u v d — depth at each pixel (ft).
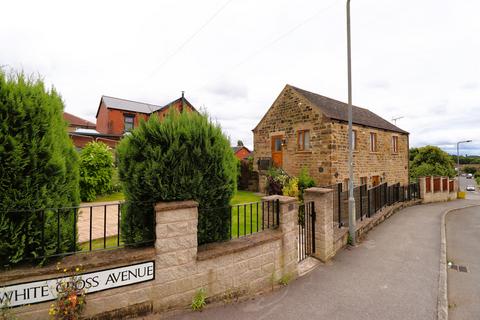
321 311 10.50
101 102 81.41
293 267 13.78
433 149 129.39
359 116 50.34
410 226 28.32
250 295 11.41
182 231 9.46
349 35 21.67
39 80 8.18
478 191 158.61
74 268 7.64
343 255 17.99
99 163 35.63
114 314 8.26
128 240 9.77
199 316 9.40
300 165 42.32
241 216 26.32
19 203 7.12
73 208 8.23
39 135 7.79
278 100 46.93
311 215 17.10
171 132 10.09
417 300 11.69
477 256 19.65
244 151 126.31
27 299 7.10
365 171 44.32
